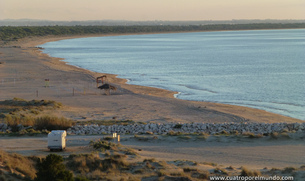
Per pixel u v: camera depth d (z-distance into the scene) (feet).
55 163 86.38
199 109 265.75
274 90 365.40
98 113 248.11
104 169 104.53
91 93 337.31
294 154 134.62
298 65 588.50
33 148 139.44
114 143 144.25
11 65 556.10
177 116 241.55
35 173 90.63
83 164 105.91
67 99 305.32
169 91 361.30
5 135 170.09
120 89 358.43
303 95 337.93
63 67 546.26
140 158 121.49
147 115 243.40
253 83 412.16
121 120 218.59
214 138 161.58
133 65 605.73
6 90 348.38
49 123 192.65
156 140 159.53
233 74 492.54
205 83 415.85
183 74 495.82
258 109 277.64
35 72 479.82
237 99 322.34
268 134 164.96
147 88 373.81
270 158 128.88
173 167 107.86
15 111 232.12
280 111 274.98
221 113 252.62
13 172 88.63
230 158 129.59
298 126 186.39
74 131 183.21
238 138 161.17
